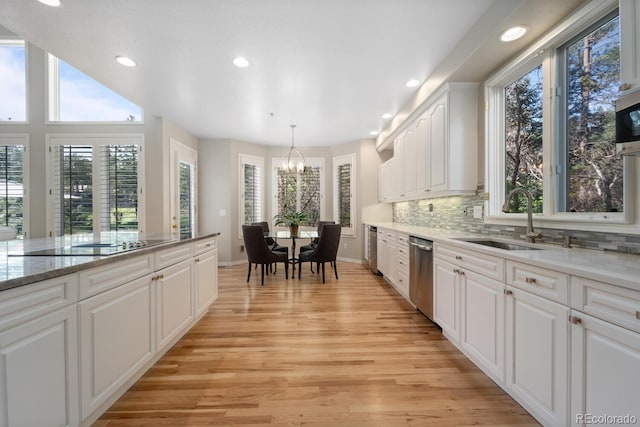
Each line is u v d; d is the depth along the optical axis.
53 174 4.10
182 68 2.65
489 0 1.81
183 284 2.24
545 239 1.94
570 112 1.79
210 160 5.30
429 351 2.08
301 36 2.18
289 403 1.52
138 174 4.07
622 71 1.12
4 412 0.94
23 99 4.21
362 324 2.58
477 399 1.54
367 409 1.47
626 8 1.10
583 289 1.08
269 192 6.02
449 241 2.16
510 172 2.39
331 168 6.03
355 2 1.81
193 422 1.38
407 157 3.73
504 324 1.53
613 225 1.46
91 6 1.82
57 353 1.13
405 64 2.63
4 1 1.76
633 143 1.07
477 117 2.66
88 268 1.28
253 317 2.76
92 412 1.31
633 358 0.90
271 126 4.57
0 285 0.91
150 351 1.79
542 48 1.87
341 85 3.05
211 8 1.86
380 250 4.24
